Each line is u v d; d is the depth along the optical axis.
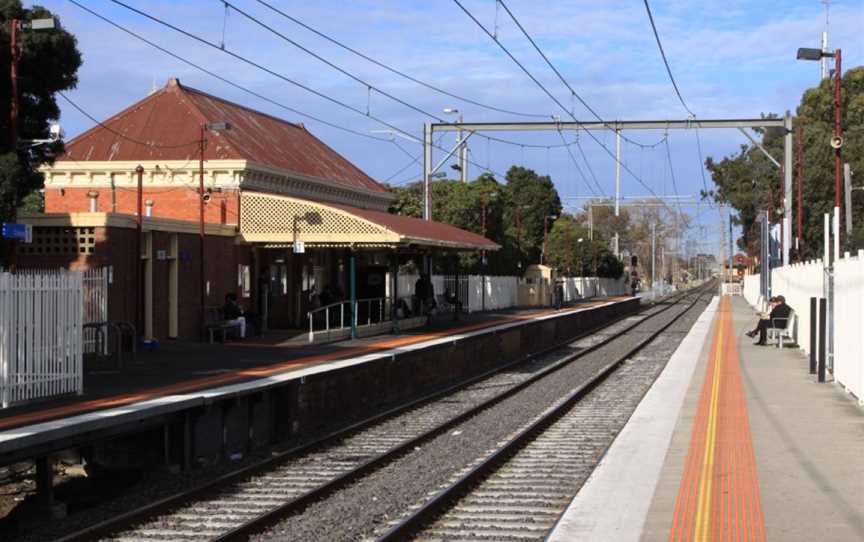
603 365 28.12
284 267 31.67
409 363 21.48
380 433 16.05
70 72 20.38
